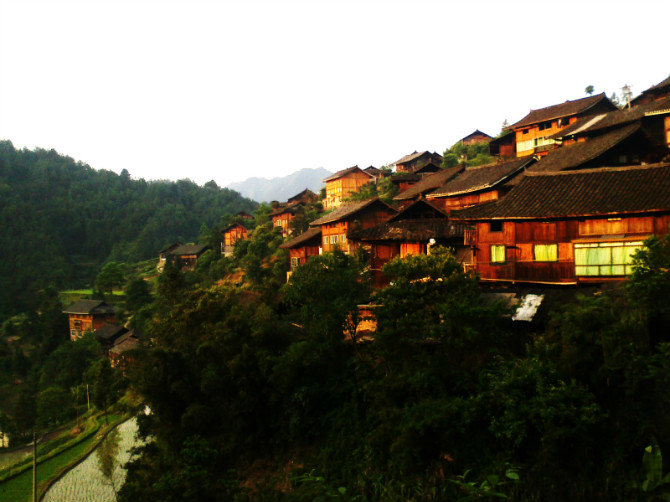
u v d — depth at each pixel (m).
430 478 12.79
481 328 14.94
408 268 16.56
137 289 72.00
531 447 12.27
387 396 15.38
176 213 151.25
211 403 19.12
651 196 17.83
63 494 23.84
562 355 13.02
